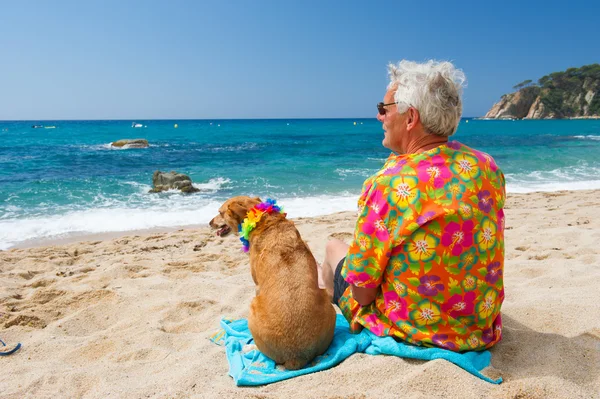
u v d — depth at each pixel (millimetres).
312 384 2578
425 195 2381
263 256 3174
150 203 11742
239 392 2549
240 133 57781
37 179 15375
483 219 2410
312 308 2871
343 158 23312
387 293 2666
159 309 4270
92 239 8414
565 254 5273
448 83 2416
